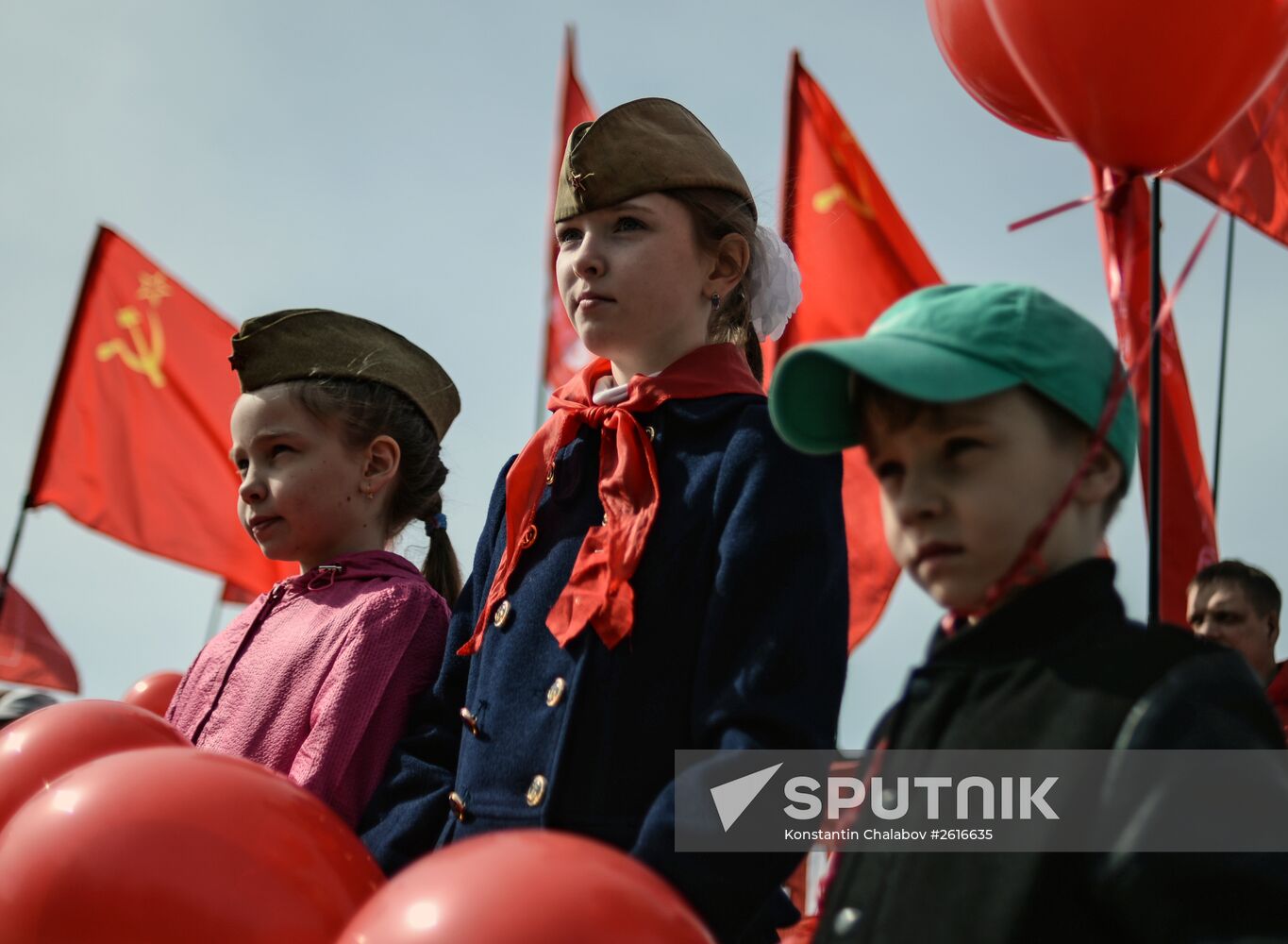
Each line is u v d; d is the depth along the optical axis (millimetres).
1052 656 1751
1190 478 4320
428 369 3496
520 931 1616
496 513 2885
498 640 2621
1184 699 1625
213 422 7586
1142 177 2672
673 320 2713
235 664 3176
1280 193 3840
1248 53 2516
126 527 7465
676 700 2404
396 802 2785
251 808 2018
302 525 3260
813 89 7184
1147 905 1554
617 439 2615
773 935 2439
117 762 2084
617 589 2455
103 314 7648
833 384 1957
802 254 7055
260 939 1924
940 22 3053
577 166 2688
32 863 1963
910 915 1728
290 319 3330
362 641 3002
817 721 2266
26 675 8469
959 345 1817
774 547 2381
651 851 2148
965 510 1795
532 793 2424
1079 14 2502
